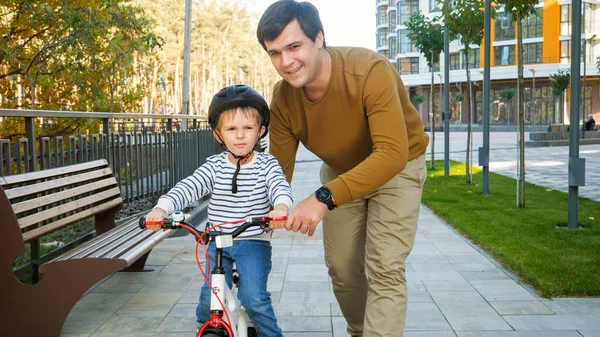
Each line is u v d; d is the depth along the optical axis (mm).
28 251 5852
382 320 2674
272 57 2422
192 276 5027
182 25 63031
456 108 63406
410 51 65438
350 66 2553
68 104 12383
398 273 2725
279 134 2877
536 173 14781
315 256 5777
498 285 4695
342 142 2744
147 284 4797
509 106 53781
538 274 4797
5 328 3404
